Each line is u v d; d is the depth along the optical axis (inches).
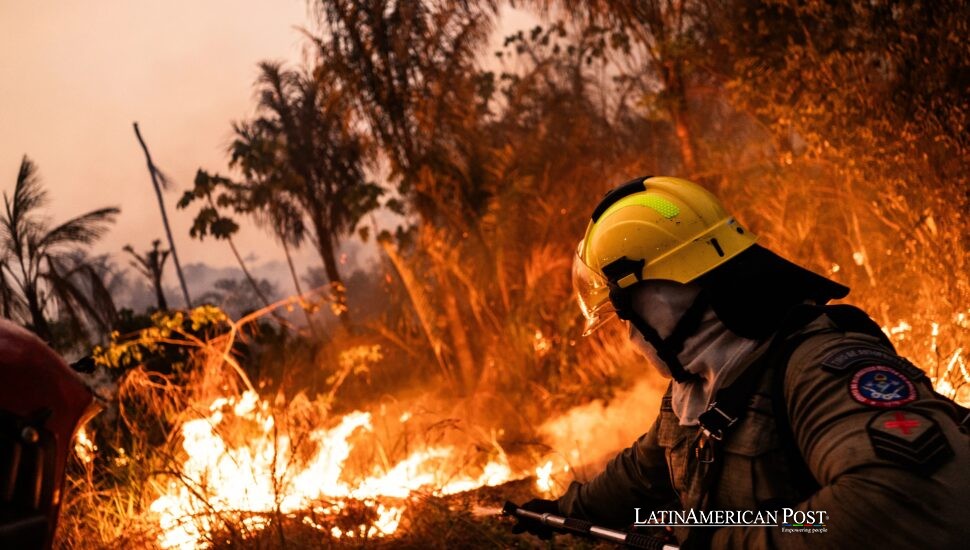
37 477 69.3
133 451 216.4
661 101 375.2
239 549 156.3
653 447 81.7
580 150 456.1
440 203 406.3
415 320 461.1
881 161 255.6
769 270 66.8
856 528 53.4
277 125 653.3
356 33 402.3
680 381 69.7
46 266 427.5
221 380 291.1
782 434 61.6
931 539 51.4
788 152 309.0
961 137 239.6
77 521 179.8
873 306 256.8
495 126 462.3
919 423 53.9
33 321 422.0
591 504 87.6
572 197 432.1
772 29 313.9
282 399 250.7
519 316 368.5
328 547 156.8
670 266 68.9
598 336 340.8
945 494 51.8
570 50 467.8
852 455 54.8
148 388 268.5
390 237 409.7
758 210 332.5
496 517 168.4
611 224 72.6
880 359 58.7
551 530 89.0
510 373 357.7
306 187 654.5
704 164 374.6
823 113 269.1
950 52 245.0
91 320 434.6
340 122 416.8
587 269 75.5
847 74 266.8
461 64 410.6
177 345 333.7
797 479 61.2
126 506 195.0
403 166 408.2
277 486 166.2
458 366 421.1
